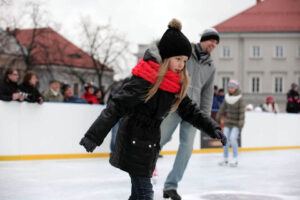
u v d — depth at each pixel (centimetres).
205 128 256
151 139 240
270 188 492
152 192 243
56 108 791
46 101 841
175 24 246
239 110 744
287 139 1259
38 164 690
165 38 240
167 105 242
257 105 4488
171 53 238
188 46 243
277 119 1227
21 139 751
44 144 779
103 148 851
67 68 4300
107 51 4059
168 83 235
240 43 4519
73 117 812
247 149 1148
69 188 462
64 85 877
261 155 998
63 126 801
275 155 1002
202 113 258
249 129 1154
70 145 810
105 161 767
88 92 954
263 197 430
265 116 1194
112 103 234
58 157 795
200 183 523
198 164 761
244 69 4503
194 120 259
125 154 237
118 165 239
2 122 730
